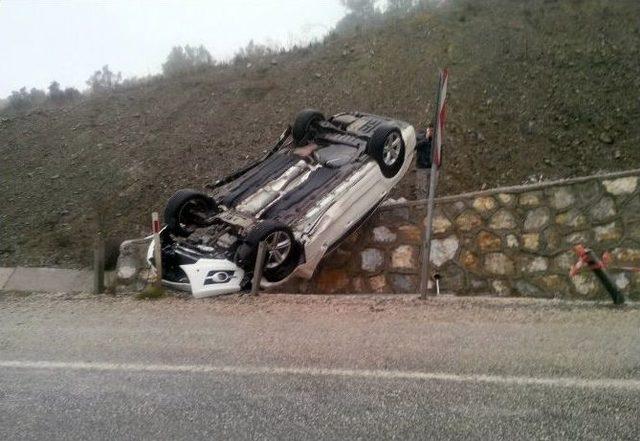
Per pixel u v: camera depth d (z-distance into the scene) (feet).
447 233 32.45
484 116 49.11
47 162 53.26
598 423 14.40
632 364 17.44
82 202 47.70
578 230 30.37
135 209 46.26
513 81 51.90
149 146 52.34
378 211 33.32
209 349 19.93
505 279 31.45
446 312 23.68
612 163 44.88
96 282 30.58
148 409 15.94
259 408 15.71
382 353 18.95
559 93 50.26
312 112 34.04
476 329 21.08
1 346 21.13
